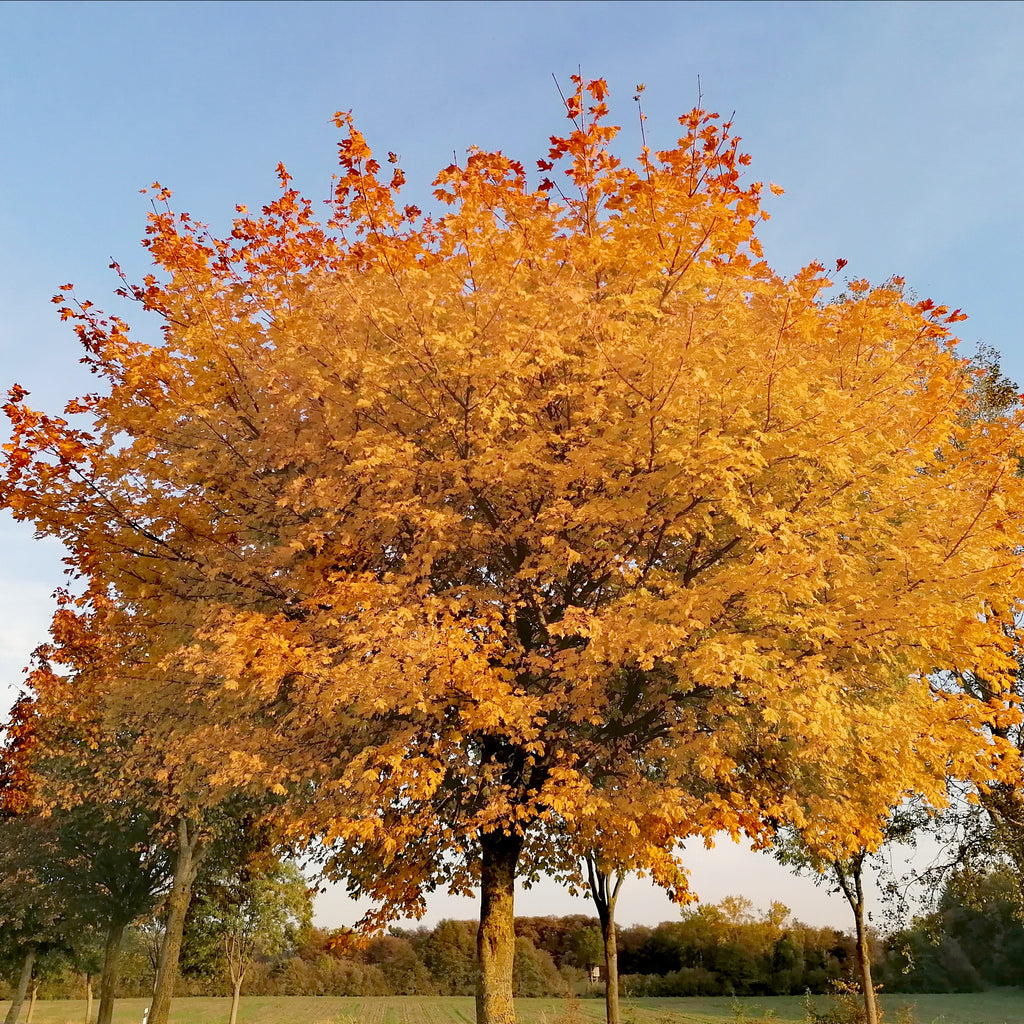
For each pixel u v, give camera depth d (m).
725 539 8.99
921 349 9.39
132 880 20.61
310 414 9.01
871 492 8.85
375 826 8.05
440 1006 40.56
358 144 8.73
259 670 7.64
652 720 9.30
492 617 8.55
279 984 50.75
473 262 8.63
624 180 8.98
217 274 9.98
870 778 8.67
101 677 11.12
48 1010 39.16
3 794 19.05
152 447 9.23
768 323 8.70
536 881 12.10
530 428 8.48
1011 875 14.35
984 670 8.38
